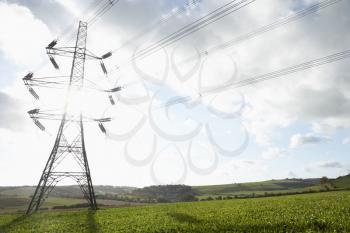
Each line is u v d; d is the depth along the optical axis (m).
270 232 15.80
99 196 122.69
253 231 16.34
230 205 41.16
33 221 31.39
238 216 23.62
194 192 157.88
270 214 23.52
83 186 45.22
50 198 113.69
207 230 17.75
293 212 23.81
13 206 91.00
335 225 16.02
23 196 118.81
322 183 148.88
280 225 17.45
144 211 38.62
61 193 146.25
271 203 38.66
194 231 17.75
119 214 35.62
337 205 26.92
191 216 26.94
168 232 18.67
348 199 35.28
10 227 27.44
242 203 44.66
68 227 24.83
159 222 23.89
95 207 45.81
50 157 42.81
